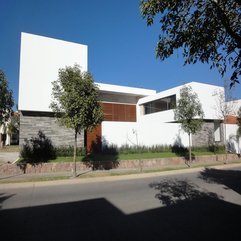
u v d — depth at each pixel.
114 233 5.05
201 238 4.80
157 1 4.98
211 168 17.70
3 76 11.38
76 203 7.55
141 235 4.95
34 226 5.48
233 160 23.25
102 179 12.45
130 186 10.53
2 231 5.19
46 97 18.28
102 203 7.54
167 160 18.50
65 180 11.60
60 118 12.39
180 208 6.95
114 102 31.22
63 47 19.27
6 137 38.22
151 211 6.64
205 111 25.50
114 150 20.77
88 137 20.12
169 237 4.84
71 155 17.75
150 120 30.20
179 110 18.06
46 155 17.28
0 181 11.16
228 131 27.98
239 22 4.84
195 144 25.50
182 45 5.19
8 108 11.70
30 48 18.23
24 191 9.53
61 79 12.16
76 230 5.23
